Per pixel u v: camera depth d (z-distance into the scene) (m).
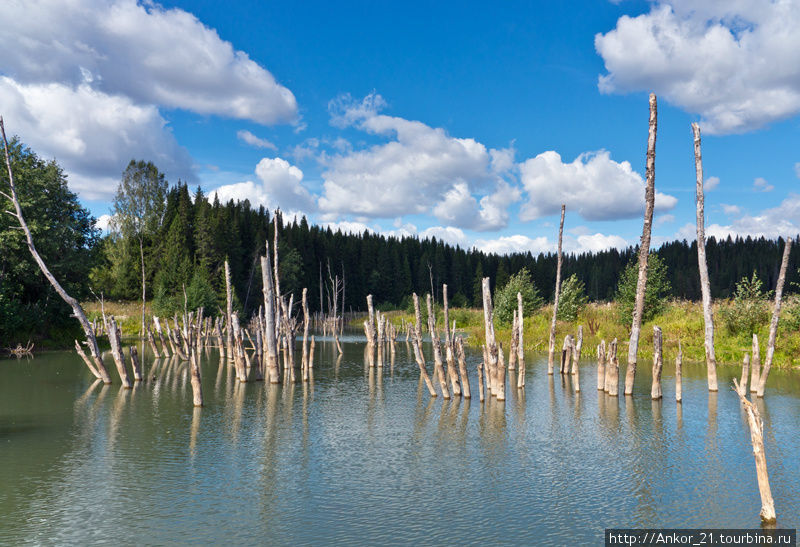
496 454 12.30
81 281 40.59
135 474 10.88
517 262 140.75
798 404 17.31
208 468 11.27
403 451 12.55
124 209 88.75
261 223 95.69
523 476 10.80
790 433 13.83
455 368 20.02
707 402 17.84
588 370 26.14
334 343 46.16
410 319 68.75
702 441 13.21
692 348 28.41
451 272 136.00
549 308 41.34
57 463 11.55
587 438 13.62
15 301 34.09
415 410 17.08
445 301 19.09
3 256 33.78
